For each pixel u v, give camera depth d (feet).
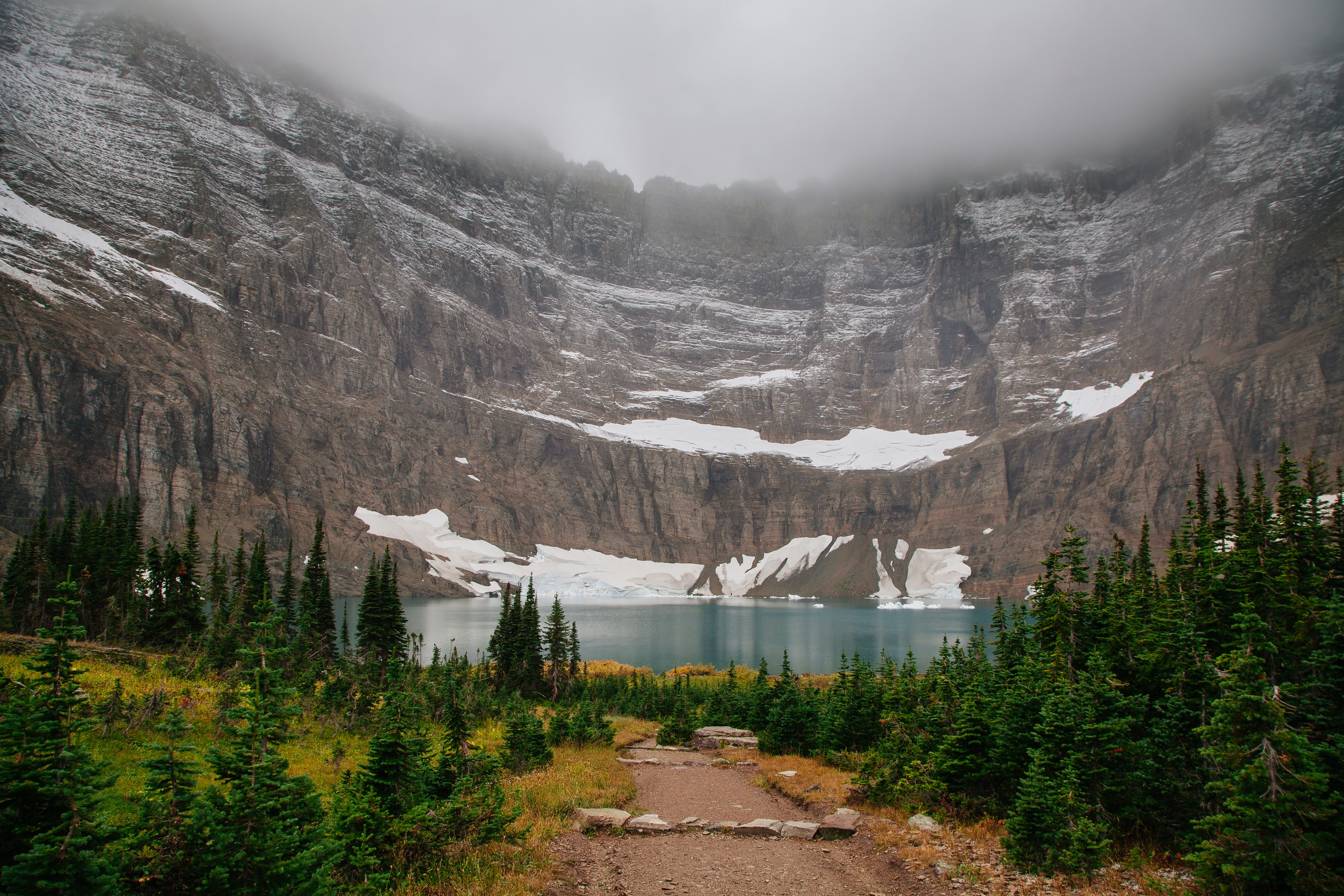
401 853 54.80
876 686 135.64
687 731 183.01
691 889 58.13
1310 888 50.44
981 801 79.56
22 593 222.48
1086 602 95.09
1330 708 64.39
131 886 37.04
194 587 219.00
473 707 154.61
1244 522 91.25
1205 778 67.26
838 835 75.97
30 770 34.40
